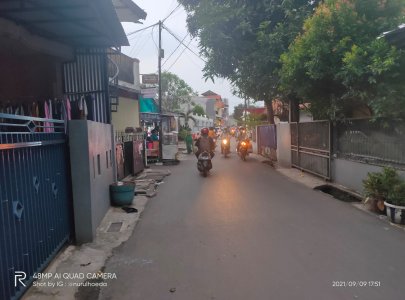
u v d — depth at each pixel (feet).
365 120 31.22
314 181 40.06
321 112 36.86
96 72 31.58
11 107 23.45
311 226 22.33
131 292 14.25
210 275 15.53
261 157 72.90
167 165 61.93
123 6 34.53
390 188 23.99
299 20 42.27
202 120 183.73
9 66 24.85
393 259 16.76
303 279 14.85
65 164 19.94
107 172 28.32
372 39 28.63
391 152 27.68
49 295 13.99
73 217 20.45
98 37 25.14
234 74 52.08
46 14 19.85
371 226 22.12
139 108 67.41
